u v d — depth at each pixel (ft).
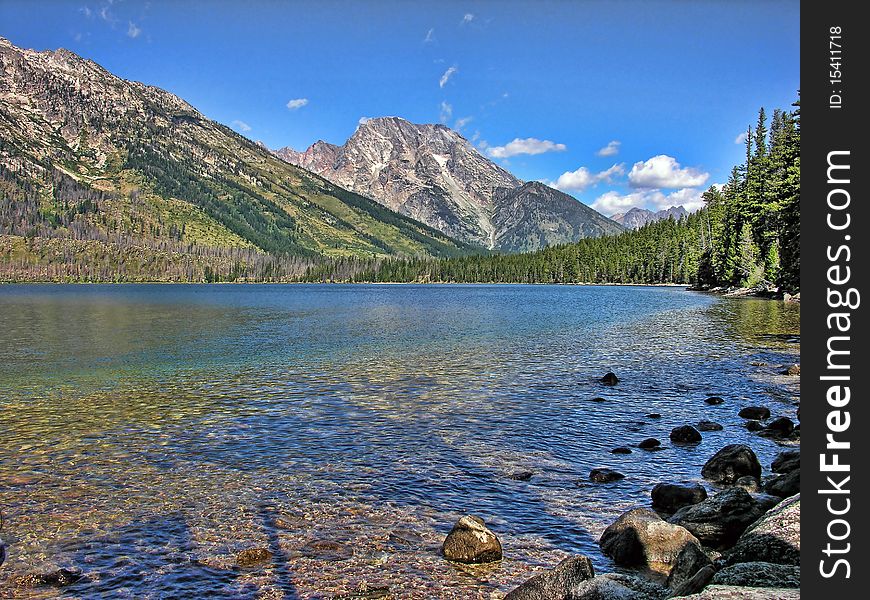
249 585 32.40
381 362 114.21
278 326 199.11
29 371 106.83
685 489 43.34
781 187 239.71
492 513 42.52
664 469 52.03
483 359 116.88
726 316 210.18
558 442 60.44
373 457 55.67
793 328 167.73
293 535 38.81
